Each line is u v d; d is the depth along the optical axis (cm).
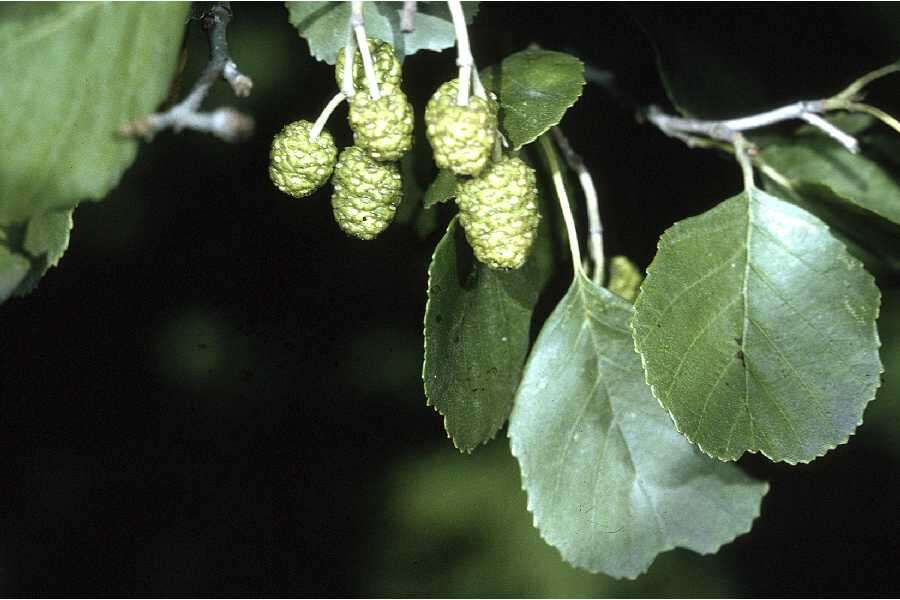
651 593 70
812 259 48
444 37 50
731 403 48
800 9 54
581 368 49
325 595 72
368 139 46
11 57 45
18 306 70
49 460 75
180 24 46
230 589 75
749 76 55
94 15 46
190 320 70
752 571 71
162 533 76
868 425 68
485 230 46
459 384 48
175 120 46
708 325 48
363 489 74
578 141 56
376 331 70
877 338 48
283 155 47
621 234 54
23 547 74
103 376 73
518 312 50
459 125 45
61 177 46
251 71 62
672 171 56
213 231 67
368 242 64
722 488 50
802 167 55
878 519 71
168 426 74
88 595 74
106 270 69
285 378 72
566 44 56
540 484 49
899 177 54
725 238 48
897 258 53
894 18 54
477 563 71
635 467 50
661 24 54
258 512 76
